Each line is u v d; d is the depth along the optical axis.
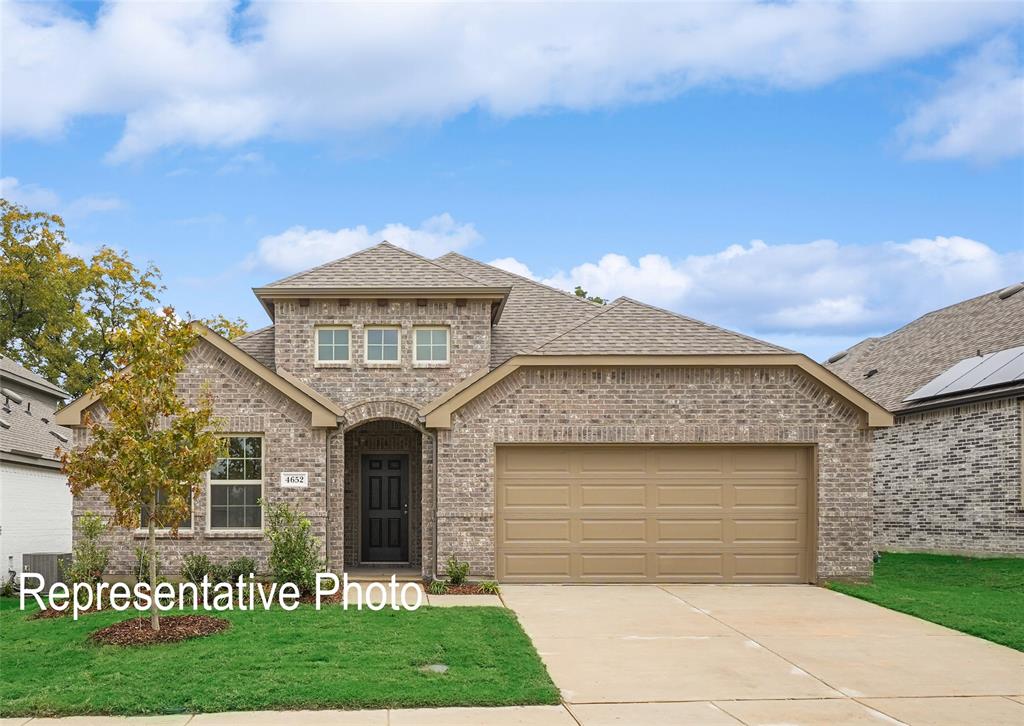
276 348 17.81
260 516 16.08
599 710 8.38
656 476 16.44
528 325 19.78
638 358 16.27
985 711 8.40
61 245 33.19
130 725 7.98
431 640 10.89
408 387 17.81
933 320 29.08
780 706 8.53
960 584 16.52
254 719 8.10
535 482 16.36
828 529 16.19
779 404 16.36
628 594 15.04
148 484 11.05
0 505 17.77
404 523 19.06
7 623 12.55
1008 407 19.42
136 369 11.12
